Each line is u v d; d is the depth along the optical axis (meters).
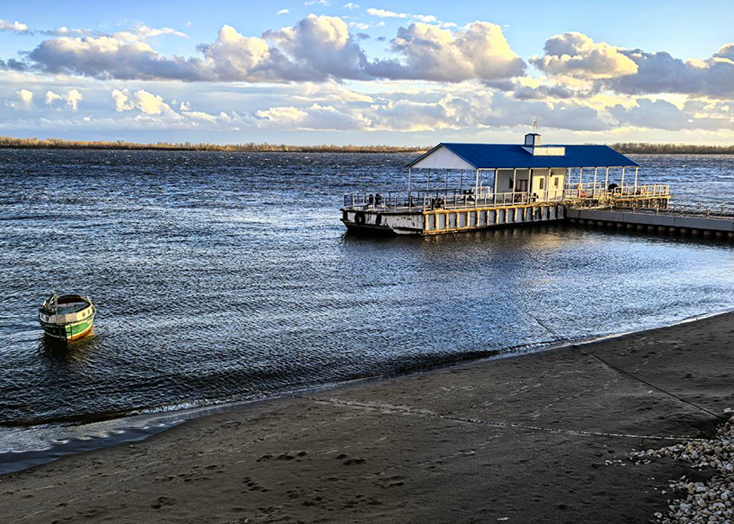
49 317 22.58
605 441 13.10
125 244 45.91
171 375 19.34
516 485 11.13
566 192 63.03
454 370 19.38
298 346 22.25
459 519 9.98
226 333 23.78
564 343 22.78
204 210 71.19
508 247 45.91
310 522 10.02
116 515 10.60
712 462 11.47
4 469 13.15
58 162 192.25
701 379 17.42
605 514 9.95
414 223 50.78
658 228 53.75
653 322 25.92
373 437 13.84
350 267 37.59
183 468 12.56
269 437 14.14
